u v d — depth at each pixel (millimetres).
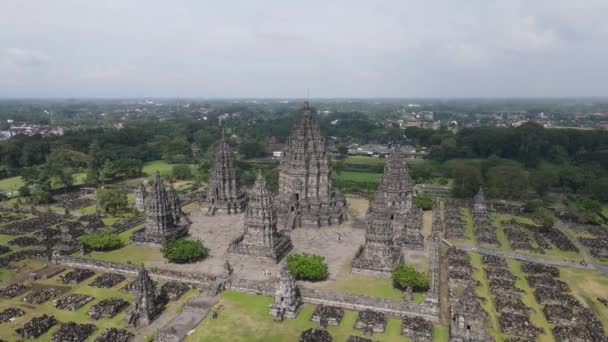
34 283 102188
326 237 139250
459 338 78750
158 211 129000
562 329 83500
